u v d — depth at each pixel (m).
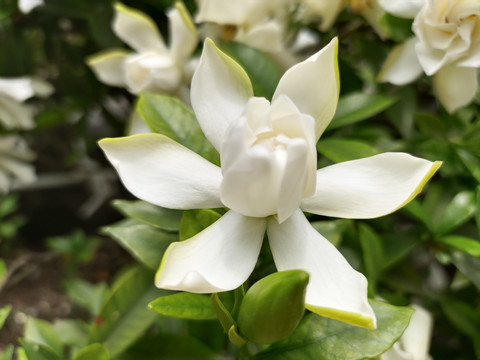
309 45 0.31
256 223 0.16
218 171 0.17
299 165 0.14
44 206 0.51
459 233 0.24
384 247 0.23
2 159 0.37
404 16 0.22
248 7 0.24
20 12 0.34
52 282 0.45
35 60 0.37
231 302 0.18
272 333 0.15
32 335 0.23
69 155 0.48
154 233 0.20
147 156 0.17
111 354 0.21
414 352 0.20
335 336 0.17
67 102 0.35
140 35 0.27
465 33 0.21
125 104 0.42
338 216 0.16
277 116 0.15
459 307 0.24
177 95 0.27
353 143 0.21
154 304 0.17
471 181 0.23
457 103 0.22
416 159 0.16
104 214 0.51
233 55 0.22
